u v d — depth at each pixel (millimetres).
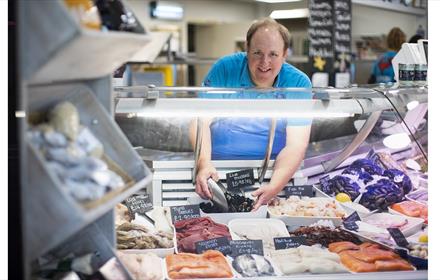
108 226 1911
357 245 2512
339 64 6730
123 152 1790
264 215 2701
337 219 2672
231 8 10062
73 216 1328
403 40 6945
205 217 2666
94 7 1592
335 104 2627
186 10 9188
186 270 2236
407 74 2900
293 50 8961
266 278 2236
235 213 2678
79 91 1791
